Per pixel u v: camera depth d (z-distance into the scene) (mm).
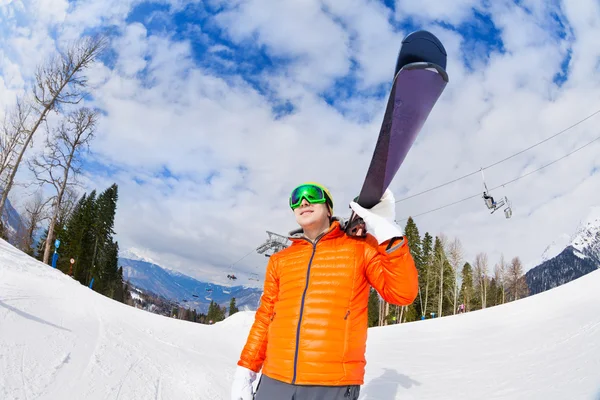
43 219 19766
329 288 1834
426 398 4684
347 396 1693
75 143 19531
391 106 1139
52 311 5965
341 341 1749
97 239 43094
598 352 5328
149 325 7762
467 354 7676
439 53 1034
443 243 40656
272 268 2176
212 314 78938
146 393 4016
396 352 8484
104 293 47375
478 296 45406
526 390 4391
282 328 1876
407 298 1704
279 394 1772
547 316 10219
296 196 2070
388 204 1688
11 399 3049
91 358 4438
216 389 4785
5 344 3996
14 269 8523
